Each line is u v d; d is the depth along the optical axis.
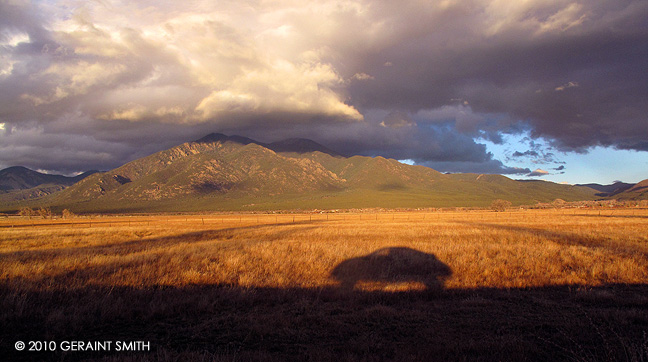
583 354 5.45
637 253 14.31
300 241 21.14
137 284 9.79
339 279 11.00
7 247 22.50
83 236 30.81
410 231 30.30
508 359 5.23
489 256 14.57
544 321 7.10
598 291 9.12
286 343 6.14
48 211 143.38
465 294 9.27
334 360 5.18
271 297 9.03
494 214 76.00
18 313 7.06
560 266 12.39
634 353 5.11
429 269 12.35
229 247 16.89
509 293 9.33
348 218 75.06
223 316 7.61
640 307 7.99
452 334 6.46
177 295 8.98
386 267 12.80
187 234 32.91
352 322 7.16
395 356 5.40
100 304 7.86
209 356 5.44
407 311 7.78
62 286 9.11
